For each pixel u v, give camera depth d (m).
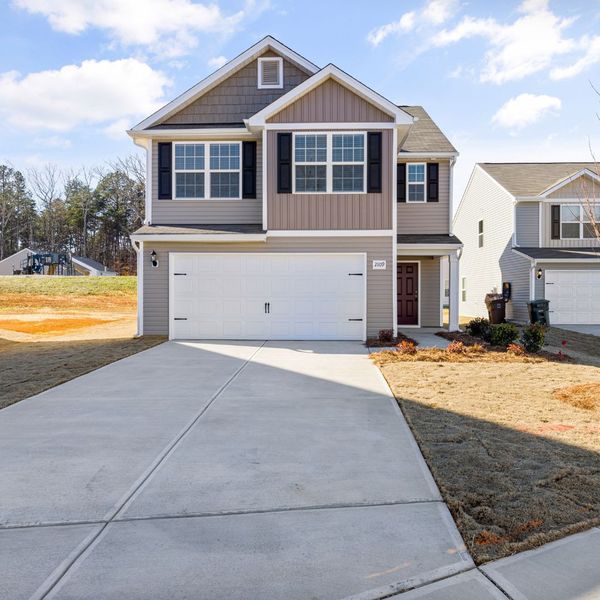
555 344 13.55
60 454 4.36
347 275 12.45
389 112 12.15
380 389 6.99
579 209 19.36
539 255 18.28
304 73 13.91
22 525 3.07
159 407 6.02
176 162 13.19
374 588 2.45
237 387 7.13
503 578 2.53
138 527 3.05
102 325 17.52
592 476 3.74
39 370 8.44
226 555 2.73
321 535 2.95
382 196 12.30
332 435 4.90
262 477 3.84
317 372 8.27
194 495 3.51
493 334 11.33
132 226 58.88
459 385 7.14
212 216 13.15
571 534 2.94
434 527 3.04
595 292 18.38
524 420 5.29
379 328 12.40
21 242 66.81
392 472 3.93
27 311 23.34
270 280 12.50
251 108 13.85
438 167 15.38
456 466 3.99
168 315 12.59
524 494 3.44
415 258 16.42
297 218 12.37
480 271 23.69
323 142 12.31
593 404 5.88
